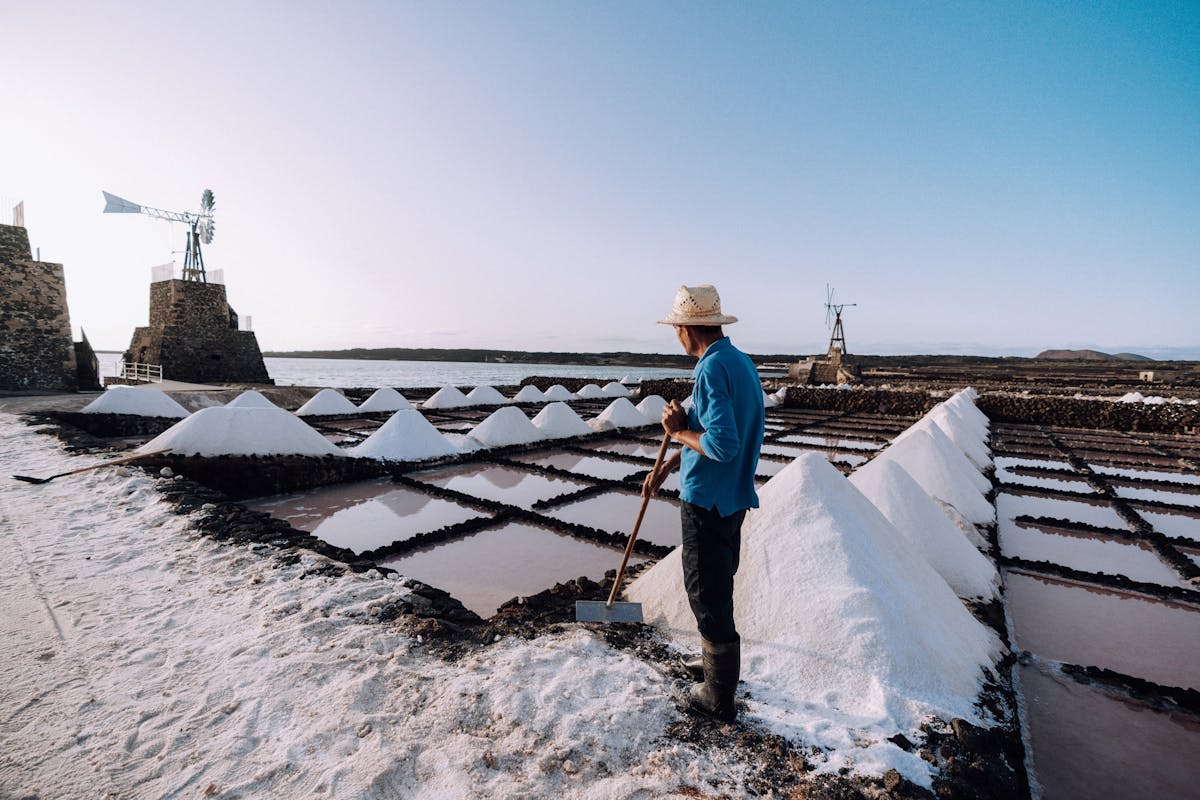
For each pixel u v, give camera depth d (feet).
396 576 9.50
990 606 10.03
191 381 61.93
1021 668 9.21
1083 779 6.65
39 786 4.80
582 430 35.12
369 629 7.62
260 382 67.77
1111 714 7.97
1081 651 9.99
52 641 7.34
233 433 19.90
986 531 14.98
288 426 21.42
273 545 10.88
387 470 23.67
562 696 6.00
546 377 77.51
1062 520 17.62
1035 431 41.39
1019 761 5.59
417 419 27.09
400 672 6.58
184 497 13.83
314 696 6.12
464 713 5.75
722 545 5.60
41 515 12.87
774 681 6.54
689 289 5.69
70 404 34.88
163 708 5.93
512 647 7.20
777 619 7.23
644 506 7.04
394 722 5.66
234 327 70.33
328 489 21.44
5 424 26.43
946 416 27.02
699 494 5.51
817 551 7.70
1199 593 12.09
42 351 45.19
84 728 5.61
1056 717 7.90
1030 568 13.82
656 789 4.75
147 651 7.09
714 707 5.66
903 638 6.66
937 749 5.39
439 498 20.24
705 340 5.80
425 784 4.86
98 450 20.53
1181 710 8.04
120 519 12.67
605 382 69.72
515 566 13.51
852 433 38.91
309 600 8.55
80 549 10.77
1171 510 19.72
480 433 29.91
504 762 5.10
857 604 6.94
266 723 5.68
